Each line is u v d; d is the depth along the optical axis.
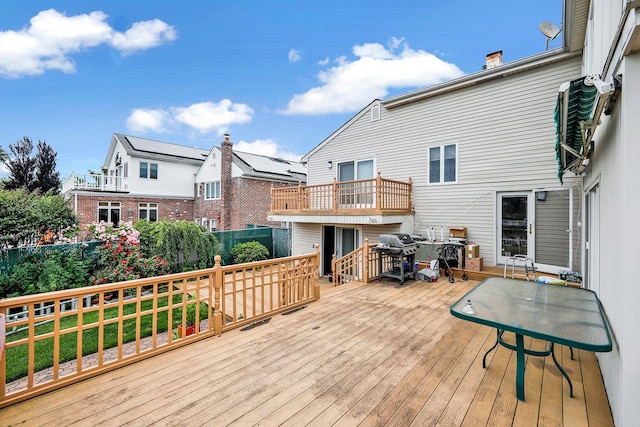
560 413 2.26
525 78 6.71
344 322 4.16
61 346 4.61
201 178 18.09
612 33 2.75
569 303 2.84
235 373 2.84
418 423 2.14
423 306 4.87
